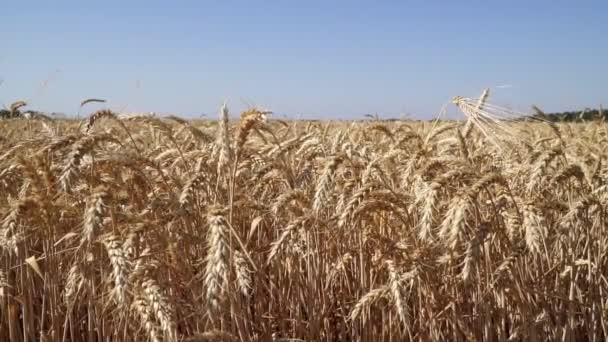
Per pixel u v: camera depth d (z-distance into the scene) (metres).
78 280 1.11
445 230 0.96
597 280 1.24
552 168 1.31
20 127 1.86
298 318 1.18
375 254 1.13
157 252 1.00
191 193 1.06
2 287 1.09
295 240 1.18
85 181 1.05
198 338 0.91
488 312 1.10
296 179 1.29
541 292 1.12
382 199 1.02
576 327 1.28
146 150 1.48
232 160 1.02
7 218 0.96
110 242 0.91
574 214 1.07
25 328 1.11
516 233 1.08
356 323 1.16
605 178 1.30
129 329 1.08
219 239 0.89
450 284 1.11
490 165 1.32
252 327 1.16
